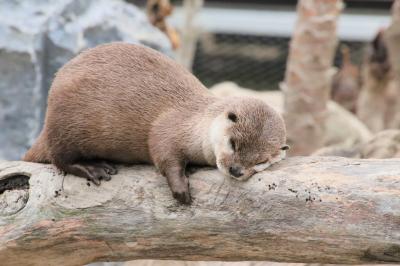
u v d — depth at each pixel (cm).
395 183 957
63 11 1689
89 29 1720
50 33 1661
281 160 1043
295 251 986
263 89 2936
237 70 2930
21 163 1107
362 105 2505
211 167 1086
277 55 2909
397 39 2138
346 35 2972
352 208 956
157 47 1809
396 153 1541
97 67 1142
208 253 1018
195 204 1006
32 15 1667
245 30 2897
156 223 1013
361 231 952
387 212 945
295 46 1898
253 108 1064
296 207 974
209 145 1066
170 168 1059
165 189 1034
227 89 2438
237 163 1010
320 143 1942
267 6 2988
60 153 1130
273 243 988
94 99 1125
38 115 1650
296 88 1911
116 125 1123
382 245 948
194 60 2925
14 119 1638
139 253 1034
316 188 975
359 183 968
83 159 1149
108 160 1170
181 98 1130
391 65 2225
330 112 2319
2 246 1034
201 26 2798
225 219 995
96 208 1031
